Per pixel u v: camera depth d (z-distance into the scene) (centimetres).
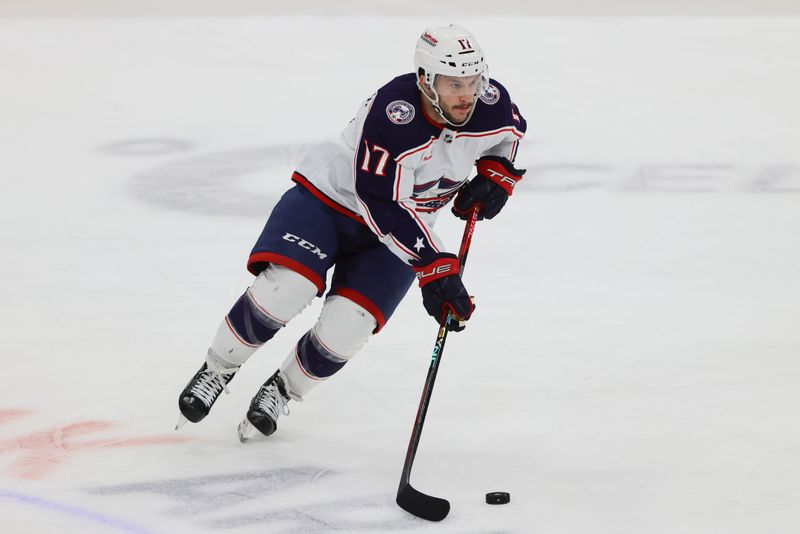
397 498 1122
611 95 3475
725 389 1452
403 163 1149
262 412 1281
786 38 4456
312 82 3622
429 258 1155
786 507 1127
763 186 2495
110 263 1973
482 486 1187
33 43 4272
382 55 4072
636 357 1569
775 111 3256
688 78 3734
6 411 1383
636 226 2206
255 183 2505
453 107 1140
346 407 1420
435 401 1434
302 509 1129
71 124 3059
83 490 1173
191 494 1165
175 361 1557
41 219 2227
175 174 2572
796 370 1512
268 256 1225
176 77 3688
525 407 1408
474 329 1684
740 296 1822
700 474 1209
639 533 1074
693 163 2702
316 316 1761
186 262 1983
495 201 1334
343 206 1252
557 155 2772
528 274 1934
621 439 1305
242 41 4334
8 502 1142
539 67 3906
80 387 1463
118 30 4559
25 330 1661
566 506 1134
